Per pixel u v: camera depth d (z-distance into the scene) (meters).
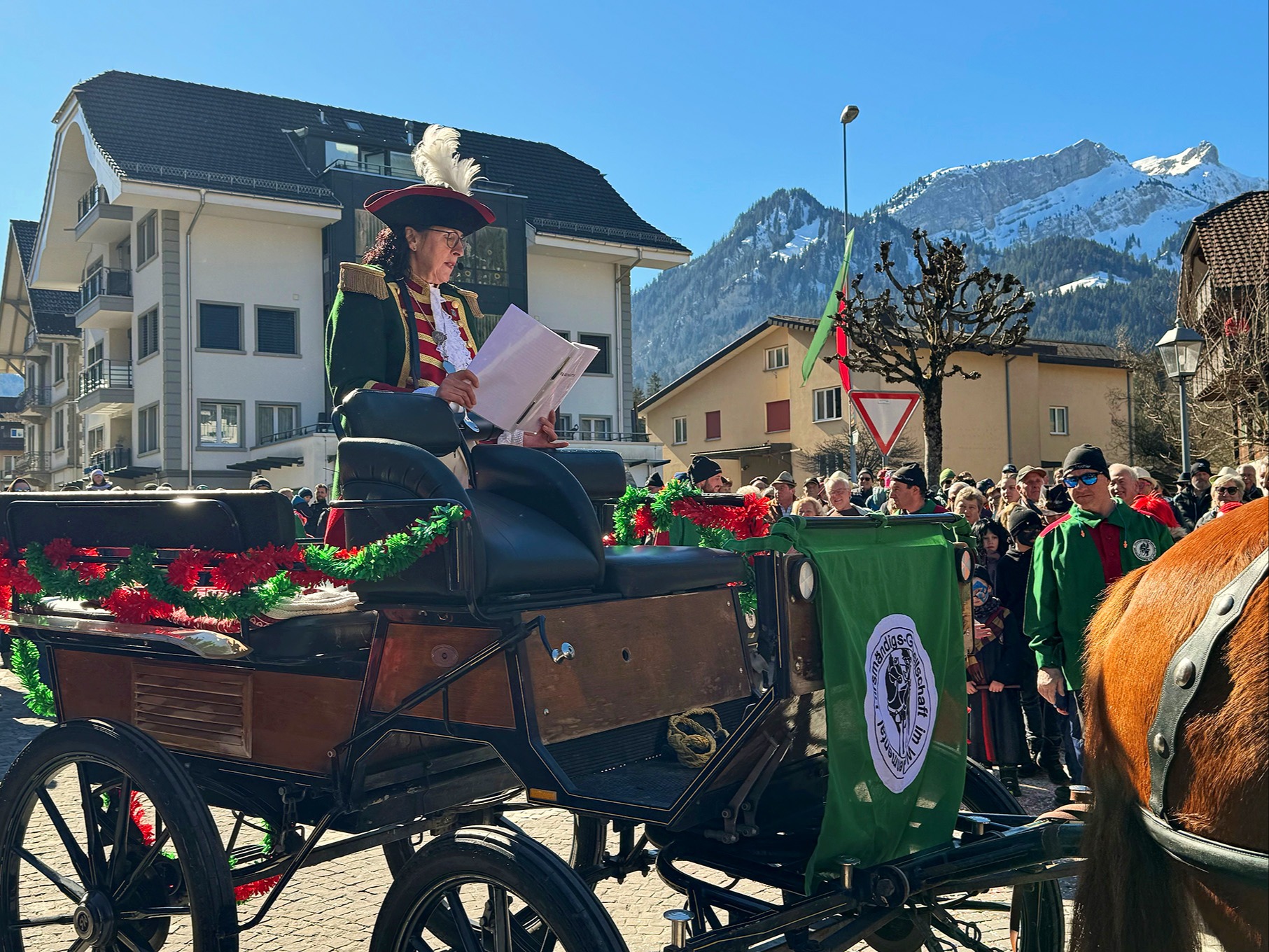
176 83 32.59
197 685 3.60
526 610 2.97
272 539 3.27
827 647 2.84
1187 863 2.05
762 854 3.24
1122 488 7.12
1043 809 6.55
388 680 3.19
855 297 17.62
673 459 42.88
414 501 3.02
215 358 30.50
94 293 35.12
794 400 37.75
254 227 31.00
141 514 3.63
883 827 2.95
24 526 4.02
